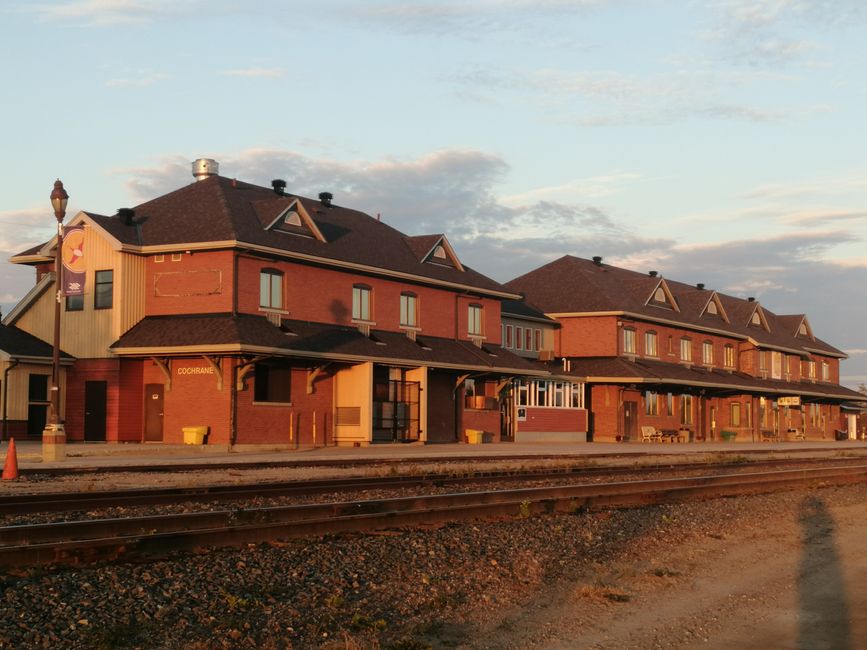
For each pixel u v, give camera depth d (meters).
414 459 32.12
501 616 10.52
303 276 40.16
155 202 41.06
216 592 10.40
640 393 60.75
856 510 21.52
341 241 43.28
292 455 33.56
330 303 41.34
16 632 8.65
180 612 9.62
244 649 8.77
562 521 17.08
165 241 37.81
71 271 28.06
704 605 11.48
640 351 61.78
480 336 50.22
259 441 37.09
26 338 38.78
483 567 12.83
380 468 26.45
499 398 50.09
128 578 10.60
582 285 61.53
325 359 38.06
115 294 37.69
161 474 24.03
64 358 38.03
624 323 60.25
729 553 15.20
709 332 69.19
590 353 59.75
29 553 10.88
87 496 17.52
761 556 15.02
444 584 11.71
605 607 11.16
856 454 48.72
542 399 54.19
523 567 13.00
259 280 38.25
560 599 11.47
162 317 38.09
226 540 12.79
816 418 86.12
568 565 13.50
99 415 37.91
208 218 38.50
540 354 58.81
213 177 42.66
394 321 44.66
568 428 55.81
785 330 86.06
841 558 15.05
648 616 10.82
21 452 30.72
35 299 39.81
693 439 65.69
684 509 19.86
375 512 16.80
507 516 17.41
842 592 12.41
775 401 77.06
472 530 15.32
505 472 27.19
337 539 13.81
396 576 11.93
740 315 77.81
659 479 26.08
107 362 37.81
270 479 23.00
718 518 19.00
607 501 20.27
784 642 9.89
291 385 38.81
